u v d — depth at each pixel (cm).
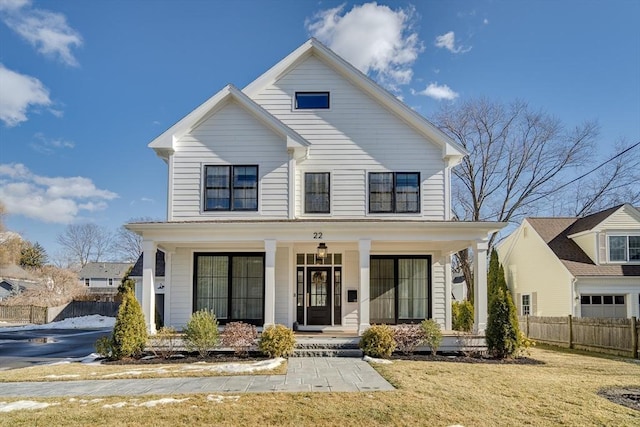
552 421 623
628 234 2072
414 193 1443
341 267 1480
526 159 2766
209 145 1423
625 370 1034
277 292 1430
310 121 1468
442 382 850
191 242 1297
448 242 1341
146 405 684
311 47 1477
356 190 1440
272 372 944
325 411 656
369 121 1467
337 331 1441
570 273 2016
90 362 1122
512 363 1112
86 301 3419
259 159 1416
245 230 1271
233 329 1177
